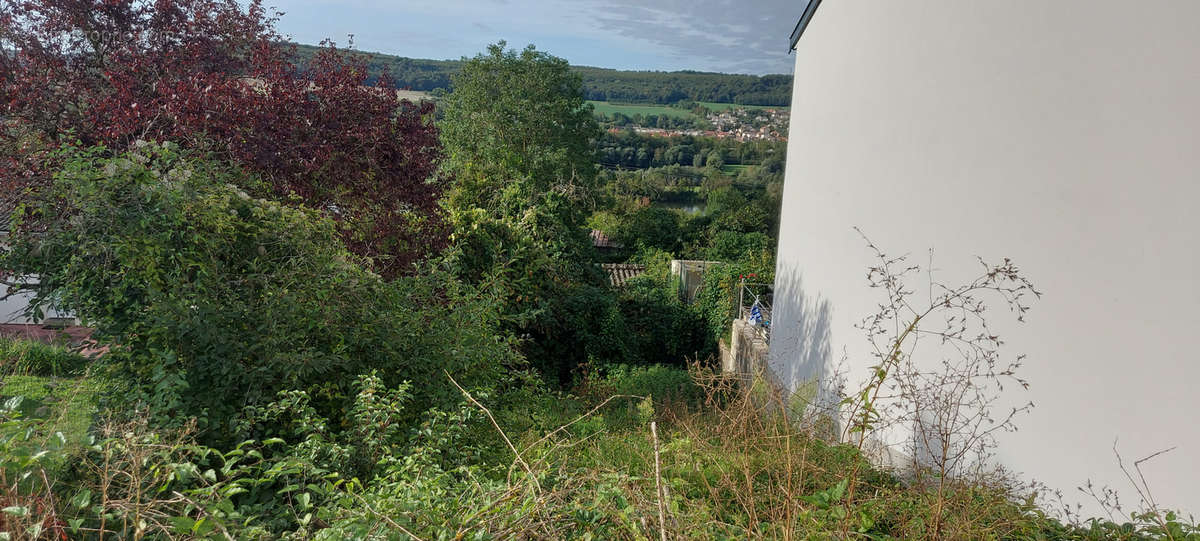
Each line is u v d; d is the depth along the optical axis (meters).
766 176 31.22
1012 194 5.45
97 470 3.08
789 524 2.72
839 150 7.85
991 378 5.47
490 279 9.35
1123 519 4.69
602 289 18.56
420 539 2.53
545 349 15.33
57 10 10.79
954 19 5.98
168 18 11.59
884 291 6.74
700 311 19.98
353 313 5.73
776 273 10.46
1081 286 4.96
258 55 11.59
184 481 2.88
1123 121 4.69
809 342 8.47
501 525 2.65
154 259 4.67
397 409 4.55
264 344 4.75
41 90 10.29
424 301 7.11
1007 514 3.45
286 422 4.68
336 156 10.91
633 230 37.53
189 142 9.05
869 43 7.20
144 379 4.50
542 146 35.44
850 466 3.93
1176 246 4.42
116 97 10.11
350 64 12.09
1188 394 4.38
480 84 35.53
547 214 15.80
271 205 5.80
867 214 7.13
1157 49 4.48
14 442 2.80
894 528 3.19
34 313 4.71
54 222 4.78
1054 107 5.12
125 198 4.80
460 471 3.90
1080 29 4.94
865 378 6.94
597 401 10.19
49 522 2.45
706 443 4.38
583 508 2.83
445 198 14.09
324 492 3.08
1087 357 4.91
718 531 3.04
